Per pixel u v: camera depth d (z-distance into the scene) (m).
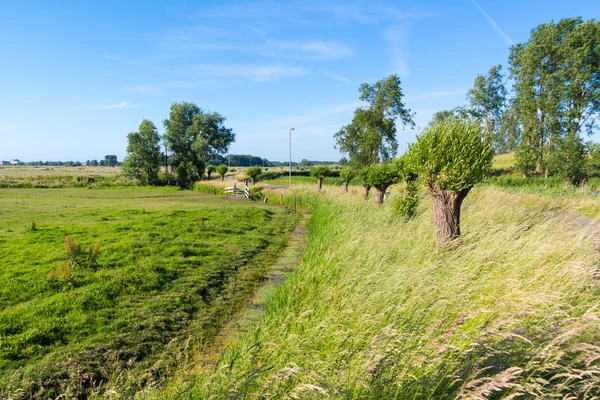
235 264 10.60
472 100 53.47
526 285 4.36
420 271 5.15
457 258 5.98
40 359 5.28
